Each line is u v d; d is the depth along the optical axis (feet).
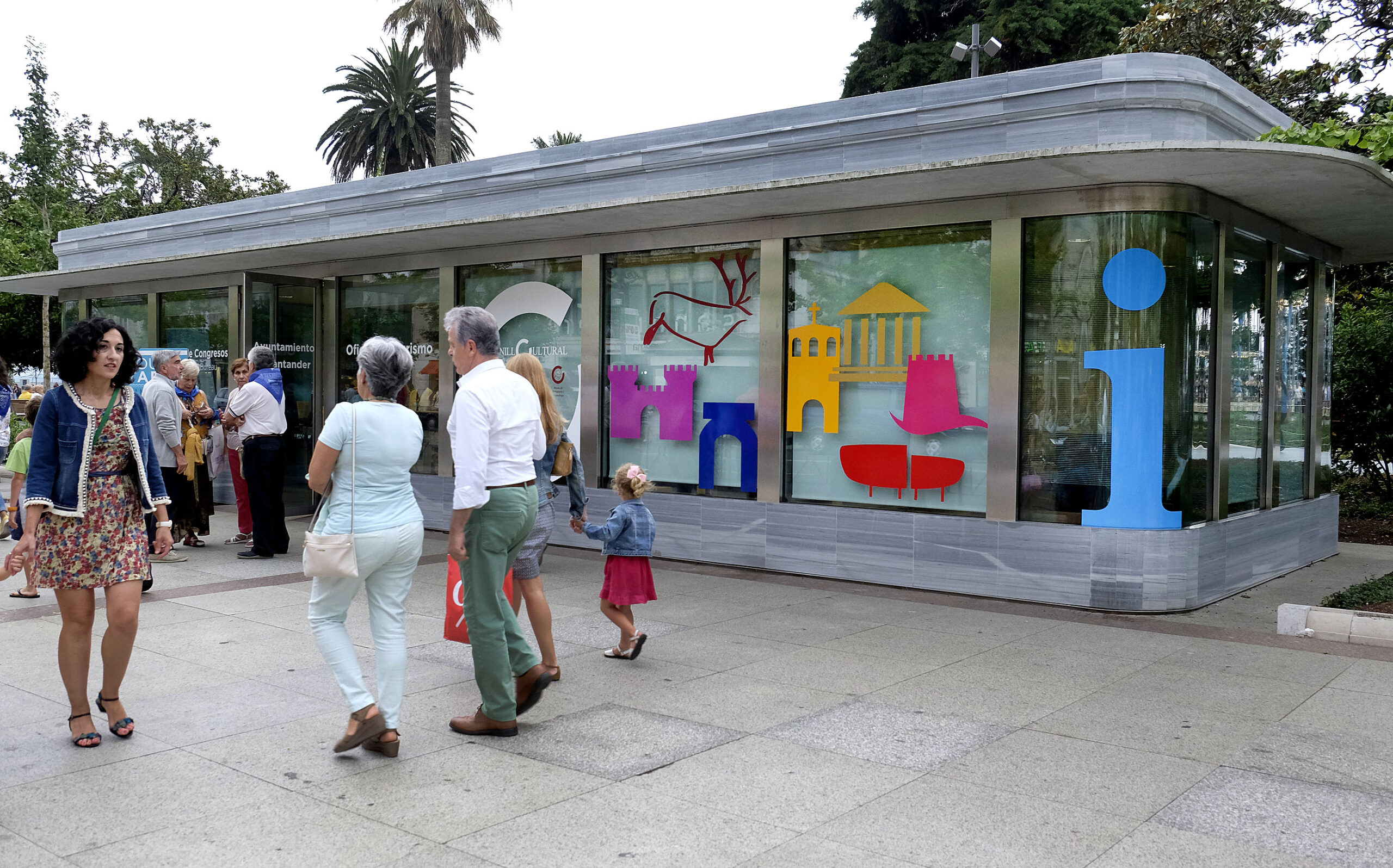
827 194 25.44
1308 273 33.19
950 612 24.16
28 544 13.65
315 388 41.96
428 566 30.63
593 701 16.76
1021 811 12.22
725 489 30.86
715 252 30.89
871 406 27.99
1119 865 10.75
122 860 10.57
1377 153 24.64
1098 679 18.34
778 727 15.44
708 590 26.89
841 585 27.55
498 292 36.52
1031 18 93.97
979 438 26.25
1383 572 31.01
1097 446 24.62
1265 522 28.89
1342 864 10.85
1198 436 25.38
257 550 31.17
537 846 11.07
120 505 14.35
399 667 14.06
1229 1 44.32
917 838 11.40
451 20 99.96
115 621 14.17
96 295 51.80
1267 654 20.31
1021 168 22.18
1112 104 24.14
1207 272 25.59
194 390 33.35
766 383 29.55
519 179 35.70
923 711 16.33
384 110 128.16
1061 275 24.97
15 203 83.20
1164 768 13.76
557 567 30.25
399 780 13.00
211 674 17.94
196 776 13.04
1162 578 24.04
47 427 13.80
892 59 102.47
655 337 32.32
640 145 33.24
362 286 41.01
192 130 130.52
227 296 45.37
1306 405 33.71
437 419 38.29
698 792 12.73
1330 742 14.94
